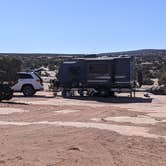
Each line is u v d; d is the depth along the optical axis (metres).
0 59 32.44
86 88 41.38
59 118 20.77
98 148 12.51
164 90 46.09
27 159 10.84
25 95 39.72
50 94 43.50
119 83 40.28
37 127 17.03
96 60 40.94
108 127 17.69
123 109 26.47
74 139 13.89
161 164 10.94
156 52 134.00
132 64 40.66
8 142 13.31
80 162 10.68
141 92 49.09
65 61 42.84
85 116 21.81
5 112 23.22
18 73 39.03
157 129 17.64
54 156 11.22
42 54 127.69
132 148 12.94
